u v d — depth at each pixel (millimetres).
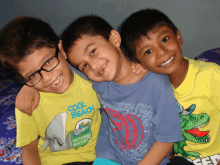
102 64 753
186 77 783
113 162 892
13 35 750
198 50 1937
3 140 1128
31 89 855
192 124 837
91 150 987
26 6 2223
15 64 741
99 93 916
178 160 878
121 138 918
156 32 755
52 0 2127
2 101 1459
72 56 783
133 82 811
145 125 848
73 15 2133
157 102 794
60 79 803
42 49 745
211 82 746
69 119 941
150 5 1894
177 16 1860
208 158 838
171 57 757
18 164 979
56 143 967
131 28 805
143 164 816
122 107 857
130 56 841
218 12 1773
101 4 2006
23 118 881
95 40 753
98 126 1043
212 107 801
